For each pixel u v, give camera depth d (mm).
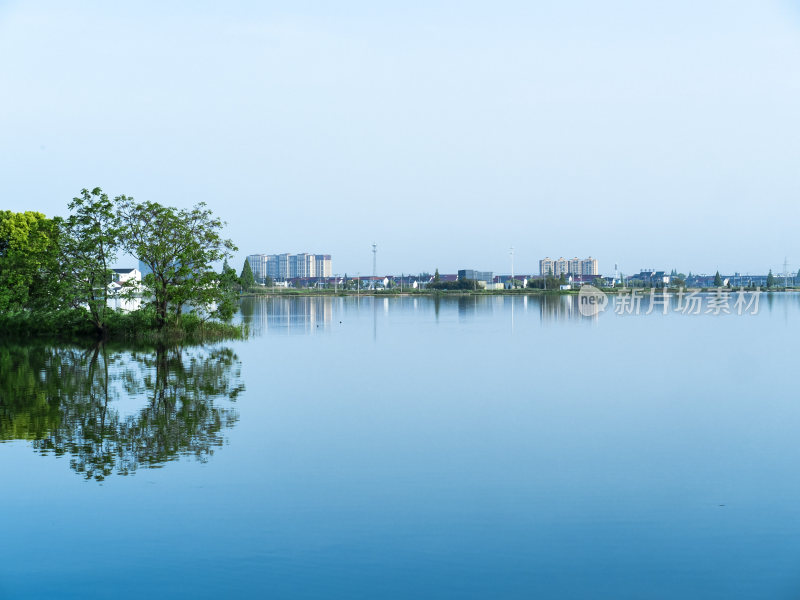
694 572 11117
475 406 24203
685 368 34406
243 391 27094
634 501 14289
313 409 23469
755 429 20797
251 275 191375
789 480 15703
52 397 25438
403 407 24016
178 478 15641
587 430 20625
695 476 15992
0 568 11219
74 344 46688
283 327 63406
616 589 10594
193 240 50562
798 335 53875
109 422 21141
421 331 58344
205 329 51062
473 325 65938
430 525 12961
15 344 46594
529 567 11281
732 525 13016
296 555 11680
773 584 10727
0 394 26109
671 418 22297
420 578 10906
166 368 33938
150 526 12859
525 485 15281
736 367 34938
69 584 10695
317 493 14648
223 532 12594
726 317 80438
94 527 12797
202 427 20641
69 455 17391
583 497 14516
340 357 39031
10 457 17203
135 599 10258
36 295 55906
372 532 12641
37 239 54281
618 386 28766
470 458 17438
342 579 10859
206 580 10820
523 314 86688
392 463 16938
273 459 17156
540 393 27016
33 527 12820
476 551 11859
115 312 53812
